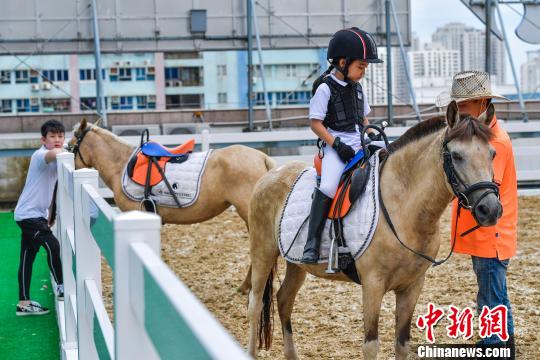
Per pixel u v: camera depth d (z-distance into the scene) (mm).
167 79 65500
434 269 8398
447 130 4160
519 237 10125
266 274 5387
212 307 7168
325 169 4656
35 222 6891
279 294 5324
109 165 7859
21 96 60000
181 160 7652
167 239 10789
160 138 12805
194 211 7559
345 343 5871
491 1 18203
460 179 4012
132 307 2084
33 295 8117
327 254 4641
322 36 18734
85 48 18156
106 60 63312
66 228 5367
